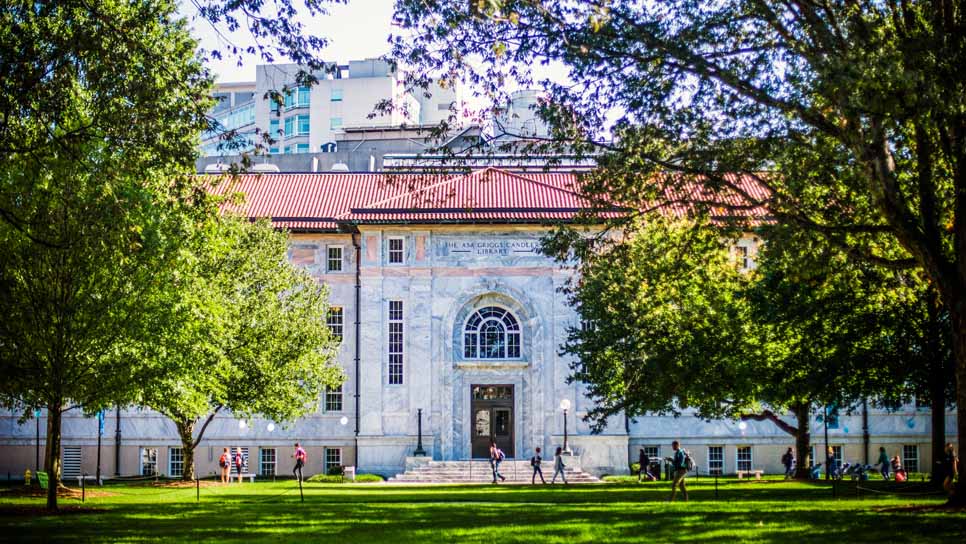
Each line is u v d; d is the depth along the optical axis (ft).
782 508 109.70
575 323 236.43
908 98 88.07
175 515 113.19
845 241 108.68
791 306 150.92
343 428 242.37
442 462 229.04
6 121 98.89
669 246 126.00
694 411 241.96
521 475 225.35
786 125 107.55
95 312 130.11
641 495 144.46
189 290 148.66
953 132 99.55
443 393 236.02
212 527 98.63
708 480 206.08
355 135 359.87
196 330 149.59
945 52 91.45
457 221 234.17
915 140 109.70
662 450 240.94
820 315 149.69
